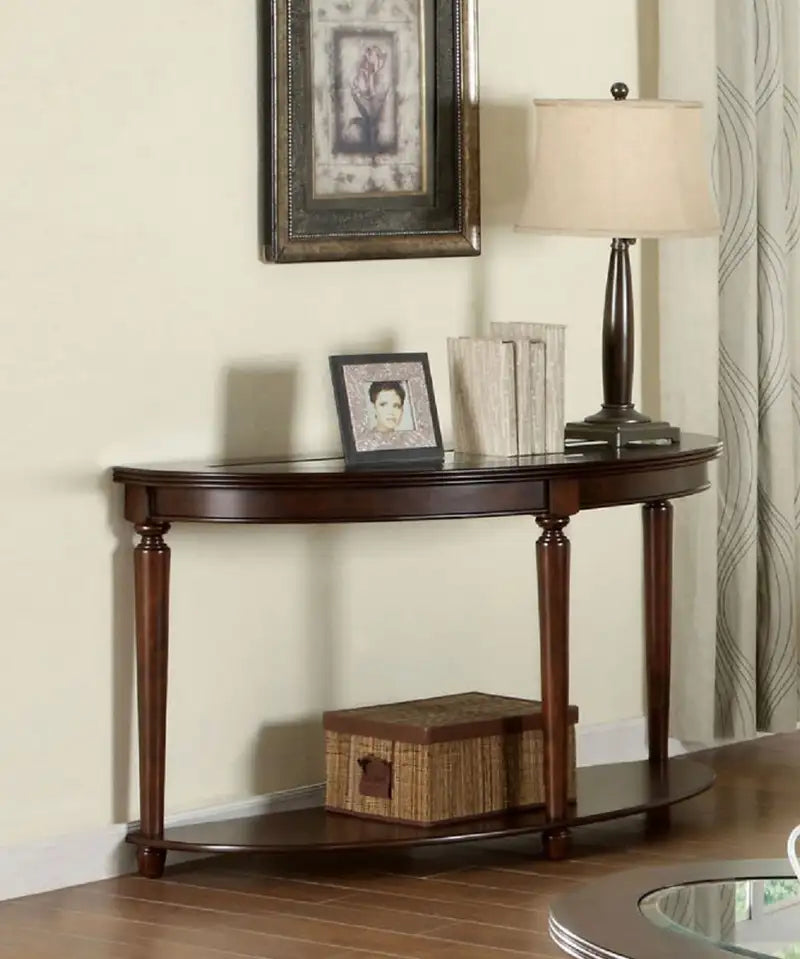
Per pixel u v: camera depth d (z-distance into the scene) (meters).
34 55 4.50
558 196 4.98
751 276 5.91
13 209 4.48
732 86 5.85
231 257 4.92
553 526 4.68
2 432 4.48
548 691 4.77
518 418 4.87
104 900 4.50
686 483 5.04
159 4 4.73
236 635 5.00
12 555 4.52
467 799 4.84
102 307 4.66
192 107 4.82
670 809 5.34
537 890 4.54
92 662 4.68
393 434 4.78
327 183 5.08
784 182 6.04
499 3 5.52
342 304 5.18
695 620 5.89
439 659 5.47
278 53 4.93
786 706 6.09
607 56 5.82
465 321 5.49
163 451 4.80
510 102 5.57
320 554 5.17
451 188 5.35
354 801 4.93
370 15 5.14
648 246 5.99
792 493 6.07
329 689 5.21
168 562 4.62
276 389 5.04
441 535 5.45
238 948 4.09
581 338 5.80
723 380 5.94
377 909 4.39
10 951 4.08
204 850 4.60
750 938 2.80
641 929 2.85
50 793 4.62
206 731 4.95
